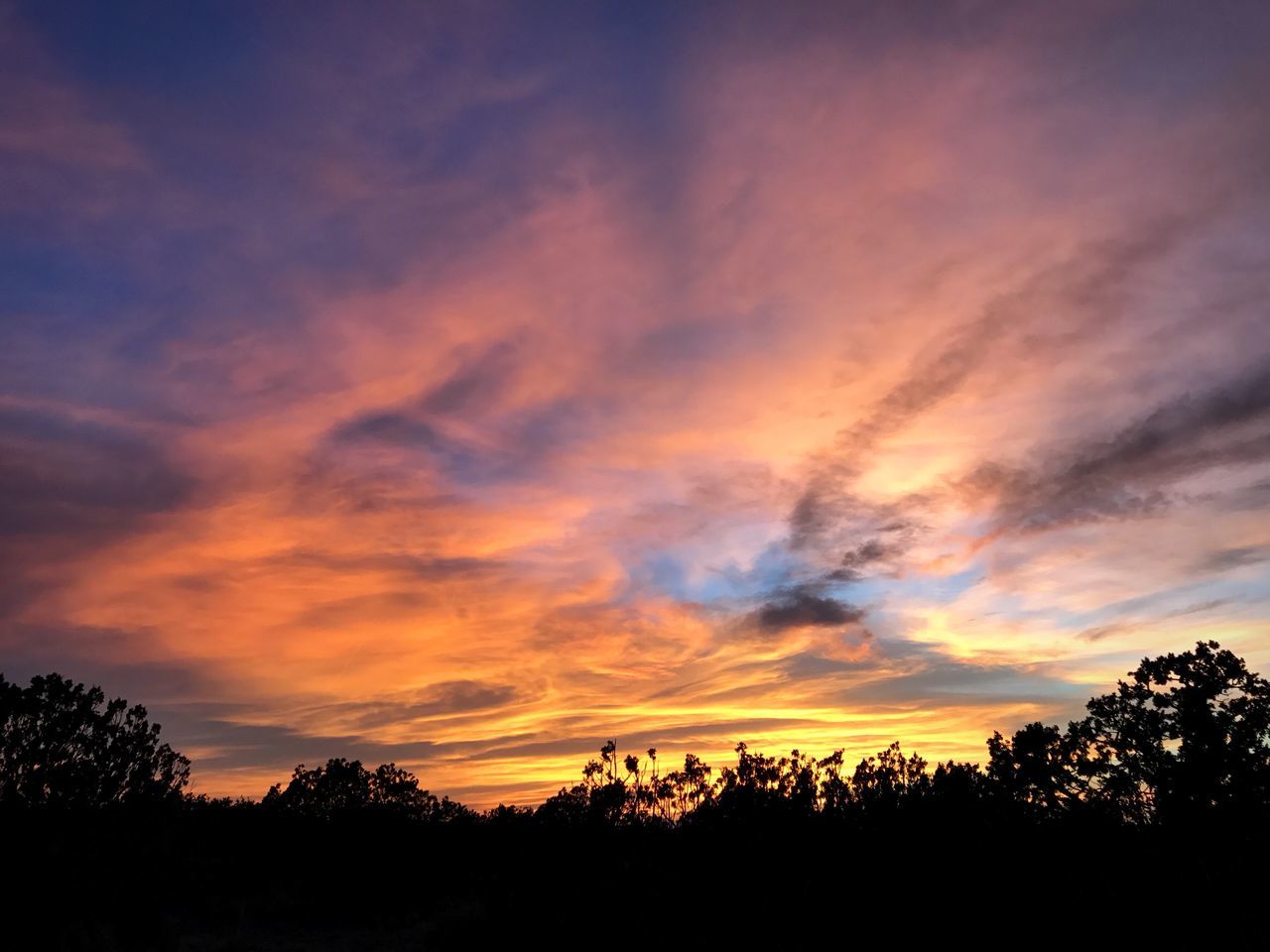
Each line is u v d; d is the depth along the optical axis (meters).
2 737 15.60
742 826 18.95
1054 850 15.19
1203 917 12.98
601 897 17.83
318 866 25.41
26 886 14.57
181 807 19.03
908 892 15.55
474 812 30.84
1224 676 14.93
